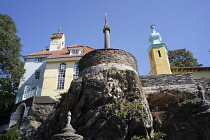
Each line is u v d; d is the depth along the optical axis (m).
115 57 11.52
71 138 6.69
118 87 10.09
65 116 10.04
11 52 21.81
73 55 22.80
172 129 9.59
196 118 7.49
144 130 8.76
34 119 14.52
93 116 9.17
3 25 21.92
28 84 23.20
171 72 21.05
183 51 31.00
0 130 18.19
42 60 25.05
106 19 15.65
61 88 20.69
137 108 9.15
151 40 23.88
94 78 10.33
